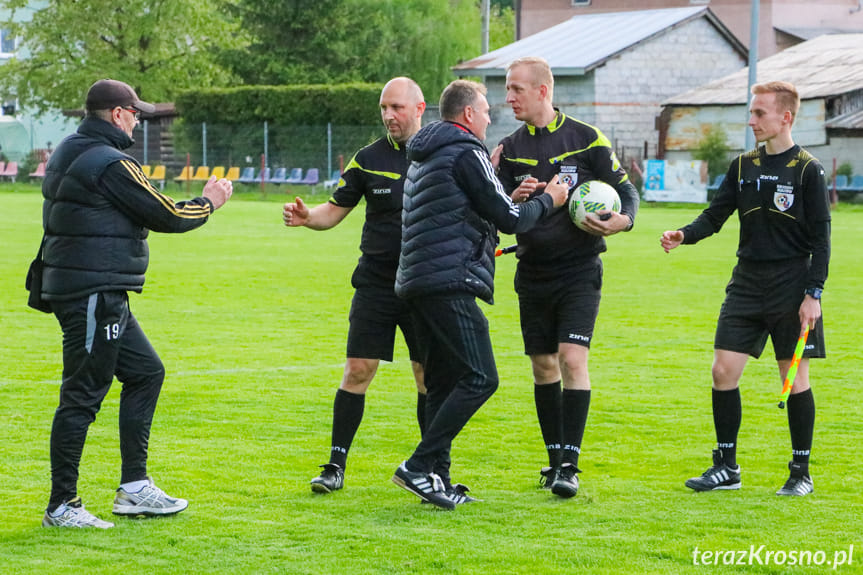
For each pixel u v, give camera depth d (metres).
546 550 6.64
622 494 7.93
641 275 22.06
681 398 11.23
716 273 22.44
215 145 55.72
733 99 47.47
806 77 48.16
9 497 7.75
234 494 7.88
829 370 12.67
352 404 8.19
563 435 7.96
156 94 62.03
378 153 8.27
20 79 62.72
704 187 44.22
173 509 7.34
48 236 7.18
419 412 8.50
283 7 63.59
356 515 7.39
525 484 8.24
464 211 7.44
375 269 8.23
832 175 44.19
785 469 8.63
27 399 10.95
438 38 65.00
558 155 8.32
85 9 62.12
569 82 52.94
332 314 16.83
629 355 13.62
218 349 13.83
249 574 6.25
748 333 8.11
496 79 54.50
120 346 7.25
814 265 7.78
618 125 52.69
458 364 7.55
